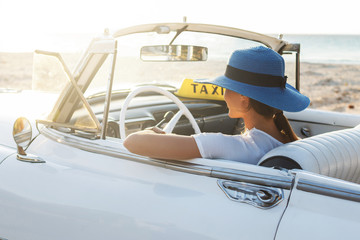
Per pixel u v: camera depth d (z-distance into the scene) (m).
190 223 1.53
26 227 1.93
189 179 1.65
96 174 1.85
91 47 1.90
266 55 1.70
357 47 25.38
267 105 1.75
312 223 1.37
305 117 3.32
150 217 1.61
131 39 2.45
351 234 1.30
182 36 2.65
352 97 20.39
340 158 1.67
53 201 1.86
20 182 2.00
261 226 1.42
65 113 2.06
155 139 1.66
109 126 2.67
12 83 22.95
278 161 1.60
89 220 1.75
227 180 1.58
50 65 1.91
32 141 2.22
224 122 3.22
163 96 3.19
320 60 25.48
